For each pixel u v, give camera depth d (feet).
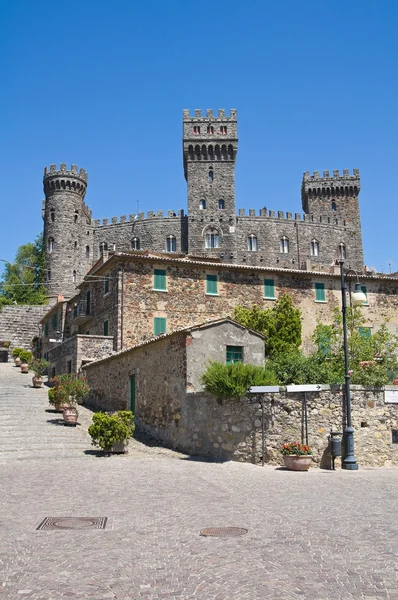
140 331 111.55
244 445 56.44
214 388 57.72
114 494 37.73
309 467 53.01
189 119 297.12
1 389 103.09
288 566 22.21
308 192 329.72
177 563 22.71
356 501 36.14
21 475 45.55
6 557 23.35
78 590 19.66
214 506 34.17
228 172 294.05
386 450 58.08
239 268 120.06
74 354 109.70
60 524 29.17
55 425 74.18
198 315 116.47
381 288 131.54
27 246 292.61
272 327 100.07
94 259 289.33
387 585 19.99
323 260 299.17
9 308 198.70
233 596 19.04
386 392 59.57
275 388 56.18
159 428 71.10
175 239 283.18
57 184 290.56
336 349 90.89
